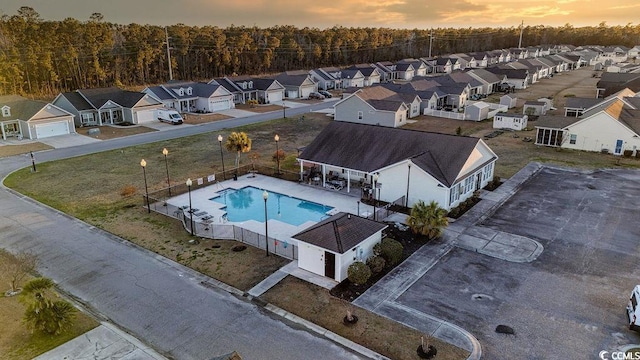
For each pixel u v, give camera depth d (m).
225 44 118.69
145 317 18.00
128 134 54.00
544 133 45.34
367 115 57.81
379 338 16.42
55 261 22.80
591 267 21.55
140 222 27.75
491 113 62.25
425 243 24.41
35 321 16.45
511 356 15.40
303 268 21.73
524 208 29.31
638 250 23.20
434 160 29.88
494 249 23.56
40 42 90.94
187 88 71.38
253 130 55.94
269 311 18.33
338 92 92.75
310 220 28.22
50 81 87.06
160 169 39.19
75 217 28.58
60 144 48.81
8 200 31.78
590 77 105.19
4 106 52.22
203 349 16.00
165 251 23.83
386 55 159.12
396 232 25.72
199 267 22.08
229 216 28.89
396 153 31.53
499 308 18.30
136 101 60.66
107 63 96.25
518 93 83.00
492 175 34.50
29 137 51.34
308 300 19.06
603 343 16.06
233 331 17.03
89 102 59.69
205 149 46.16
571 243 24.14
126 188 32.81
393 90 69.69
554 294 19.30
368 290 19.80
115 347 16.03
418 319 17.58
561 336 16.47
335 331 16.92
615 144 41.94
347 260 20.64
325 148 34.50
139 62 99.56
